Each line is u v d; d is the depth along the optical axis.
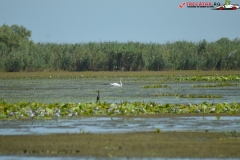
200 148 45.94
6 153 44.94
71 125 59.16
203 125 58.72
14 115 66.75
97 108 70.56
